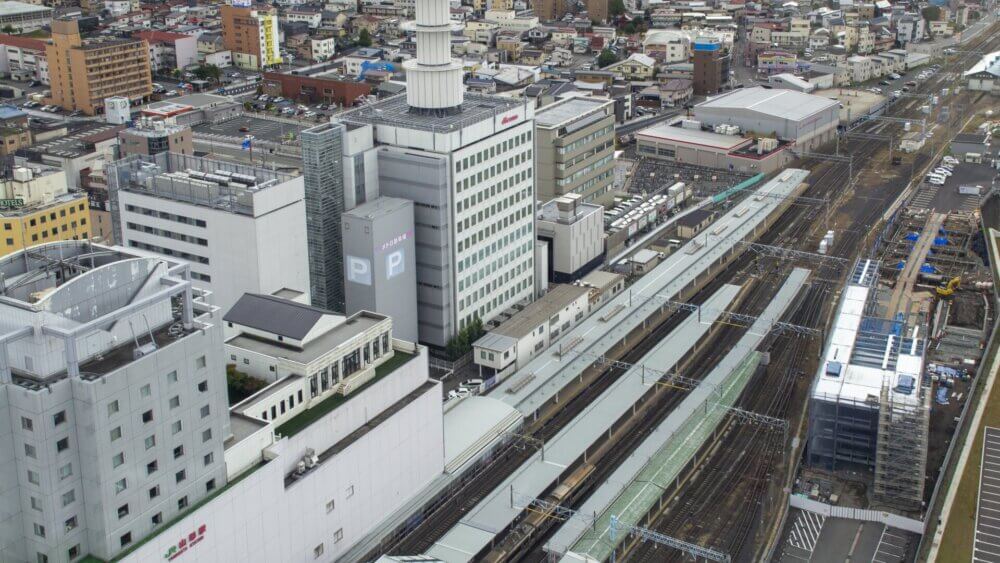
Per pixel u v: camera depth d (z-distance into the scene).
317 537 181.88
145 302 152.62
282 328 191.12
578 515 196.50
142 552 152.25
